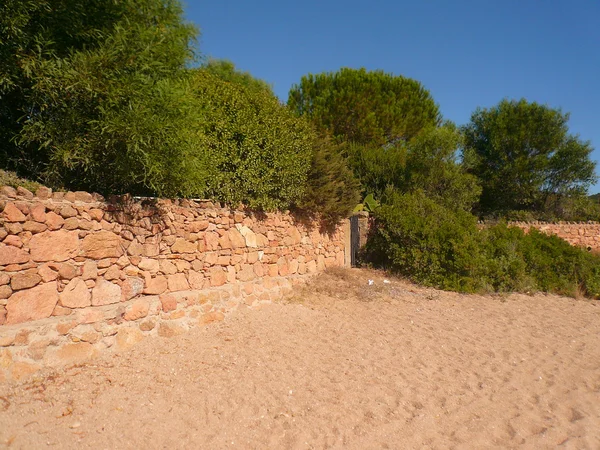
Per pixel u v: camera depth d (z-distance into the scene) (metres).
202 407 4.29
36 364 4.43
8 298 4.39
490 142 23.47
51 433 3.57
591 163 22.58
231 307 7.24
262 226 8.57
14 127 5.84
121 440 3.64
